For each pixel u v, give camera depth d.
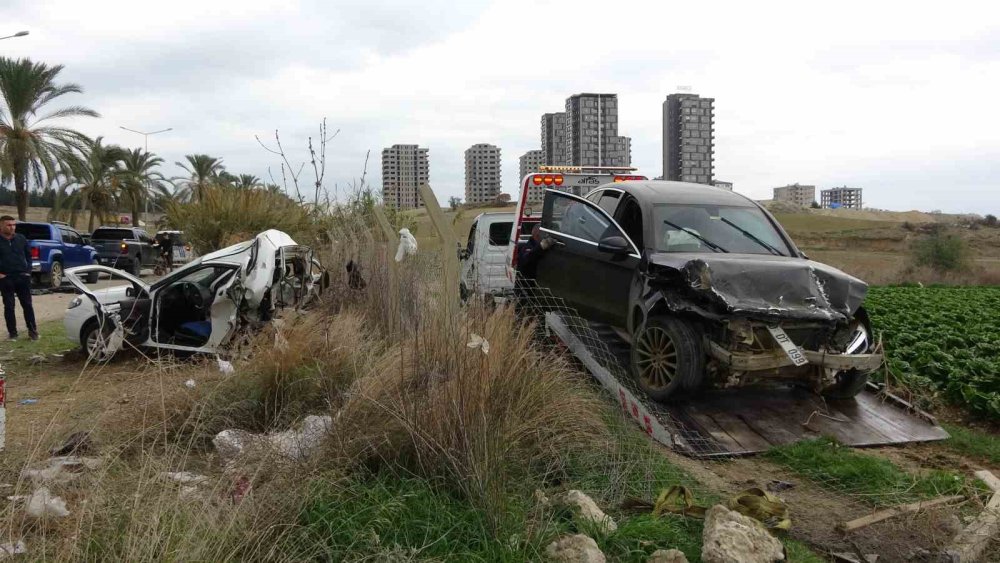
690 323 6.82
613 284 7.80
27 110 30.25
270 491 3.81
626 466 4.99
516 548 3.68
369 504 3.93
